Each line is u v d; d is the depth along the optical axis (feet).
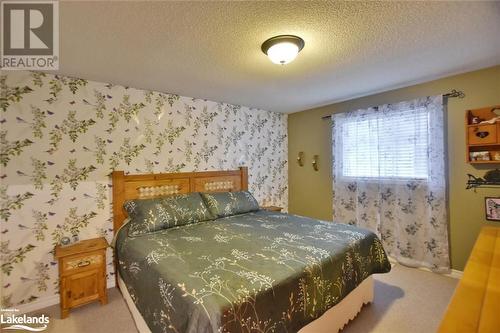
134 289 5.67
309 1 4.34
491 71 7.57
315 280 4.97
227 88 9.25
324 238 6.63
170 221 7.79
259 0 4.27
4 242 6.67
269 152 13.43
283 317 4.26
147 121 9.26
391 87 9.45
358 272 6.18
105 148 8.32
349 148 11.09
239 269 4.76
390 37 5.63
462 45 6.10
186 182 10.14
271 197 13.55
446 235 8.50
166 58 6.51
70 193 7.66
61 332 6.08
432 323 6.18
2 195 6.66
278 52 5.54
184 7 4.40
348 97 10.80
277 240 6.48
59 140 7.48
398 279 8.39
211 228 7.70
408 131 9.28
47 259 7.24
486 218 7.82
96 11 4.46
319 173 12.71
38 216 7.14
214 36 5.43
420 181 9.04
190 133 10.40
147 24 4.91
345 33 5.41
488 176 7.79
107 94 8.38
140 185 8.94
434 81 8.71
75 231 7.73
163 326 4.30
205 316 3.58
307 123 13.20
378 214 10.20
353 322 6.23
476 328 2.57
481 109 7.68
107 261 8.25
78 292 6.88
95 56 6.30
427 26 5.20
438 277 8.50
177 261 5.16
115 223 8.35
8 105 6.75
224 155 11.55
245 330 3.69
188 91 9.57
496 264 4.25
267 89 9.45
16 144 6.85
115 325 6.31
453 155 8.41
